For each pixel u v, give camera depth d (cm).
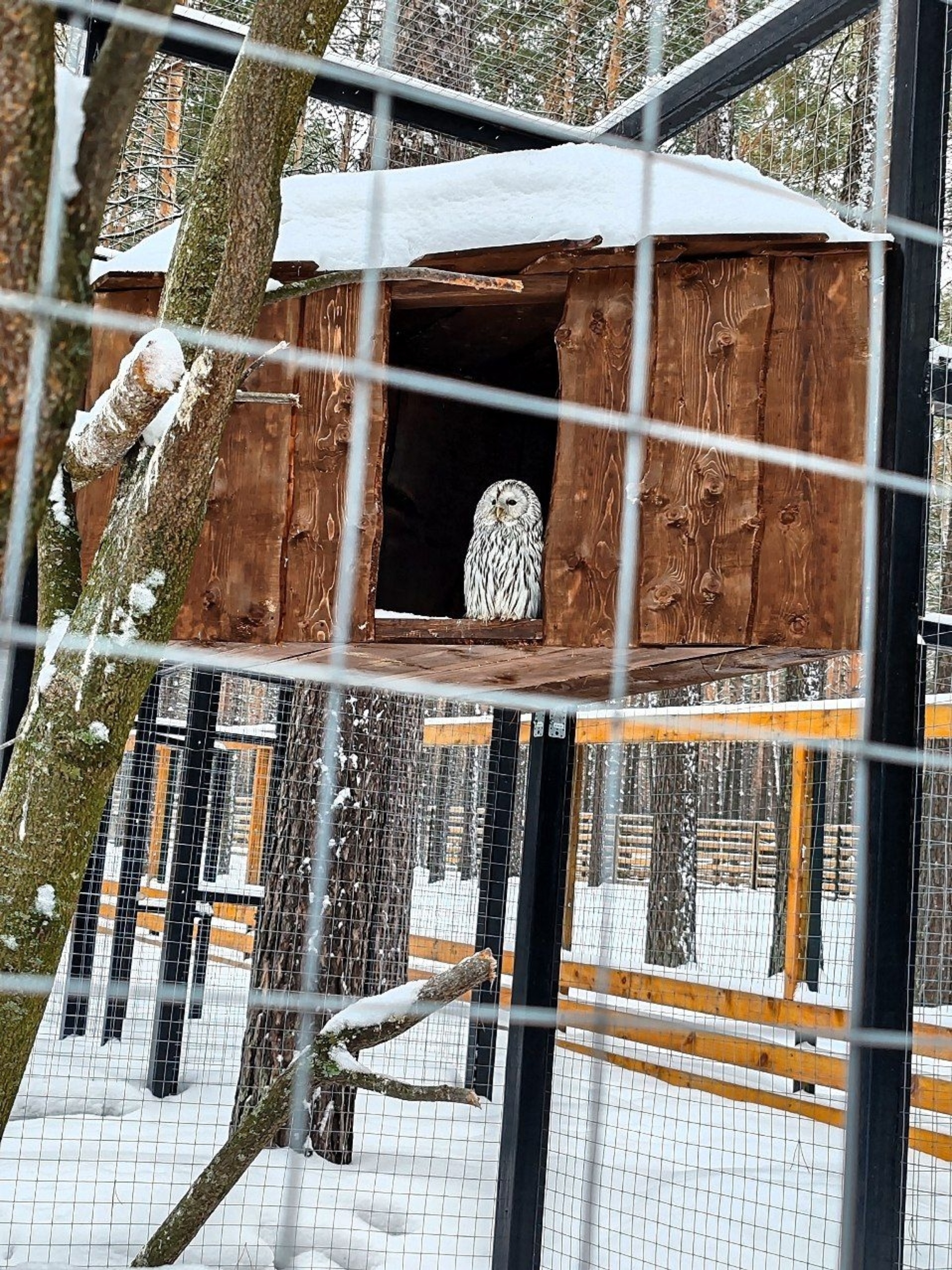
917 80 244
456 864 665
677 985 504
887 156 305
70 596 178
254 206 147
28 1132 387
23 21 78
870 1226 219
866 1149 222
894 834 229
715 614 224
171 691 705
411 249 241
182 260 157
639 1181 388
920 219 241
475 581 261
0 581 81
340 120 486
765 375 229
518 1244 292
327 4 151
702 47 289
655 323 234
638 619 226
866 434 226
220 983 719
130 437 144
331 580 238
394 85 294
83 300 86
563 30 296
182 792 499
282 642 241
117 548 154
